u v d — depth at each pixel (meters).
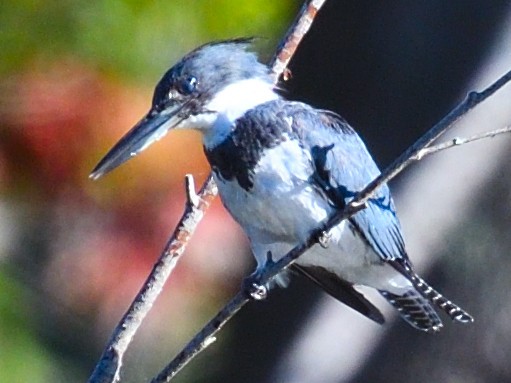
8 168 11.54
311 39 12.34
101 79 11.55
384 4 12.22
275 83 10.67
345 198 10.51
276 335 12.31
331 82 12.27
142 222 12.24
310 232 10.22
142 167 11.91
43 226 12.94
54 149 11.51
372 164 10.85
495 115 11.97
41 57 11.48
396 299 10.98
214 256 13.03
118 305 12.91
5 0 11.45
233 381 12.50
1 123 11.47
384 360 12.28
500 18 11.98
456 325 12.44
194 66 10.60
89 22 11.53
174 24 11.73
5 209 12.07
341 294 10.93
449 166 12.09
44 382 11.49
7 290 11.48
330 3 12.30
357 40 12.23
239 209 10.46
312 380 12.15
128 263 12.50
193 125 10.59
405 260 10.91
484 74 11.93
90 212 12.15
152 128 10.61
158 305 13.20
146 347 13.98
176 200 12.16
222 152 10.42
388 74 12.12
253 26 12.00
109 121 11.54
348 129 10.77
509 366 12.48
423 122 11.99
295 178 10.32
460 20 12.03
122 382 14.09
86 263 12.82
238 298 9.01
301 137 10.42
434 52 12.07
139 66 11.63
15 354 11.30
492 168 12.10
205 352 13.39
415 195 12.10
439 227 12.19
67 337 13.30
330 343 12.20
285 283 10.82
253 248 10.56
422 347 12.31
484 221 12.25
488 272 12.41
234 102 10.55
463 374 12.47
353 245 10.58
